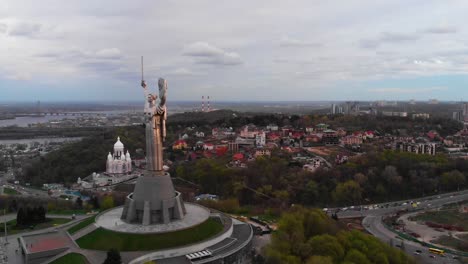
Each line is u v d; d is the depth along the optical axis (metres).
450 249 198.00
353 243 157.12
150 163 163.50
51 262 139.75
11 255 154.38
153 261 135.75
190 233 153.62
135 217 161.88
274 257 142.50
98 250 144.38
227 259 146.75
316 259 135.38
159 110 161.12
